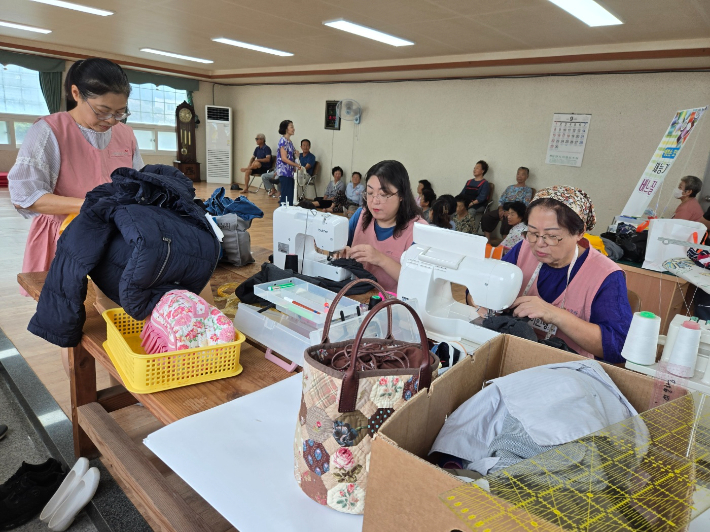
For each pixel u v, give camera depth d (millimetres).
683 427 752
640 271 3457
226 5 5141
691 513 577
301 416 803
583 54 5688
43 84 9906
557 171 7113
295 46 7246
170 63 10719
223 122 12445
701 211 5305
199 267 1315
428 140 8648
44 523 1757
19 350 2908
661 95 6035
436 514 556
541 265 1714
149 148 12203
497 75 7430
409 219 2219
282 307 1423
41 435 2264
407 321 1245
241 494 812
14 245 5090
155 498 1092
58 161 1966
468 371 902
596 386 863
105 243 1327
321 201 9750
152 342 1265
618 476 616
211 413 1041
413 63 7488
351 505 782
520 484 568
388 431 644
